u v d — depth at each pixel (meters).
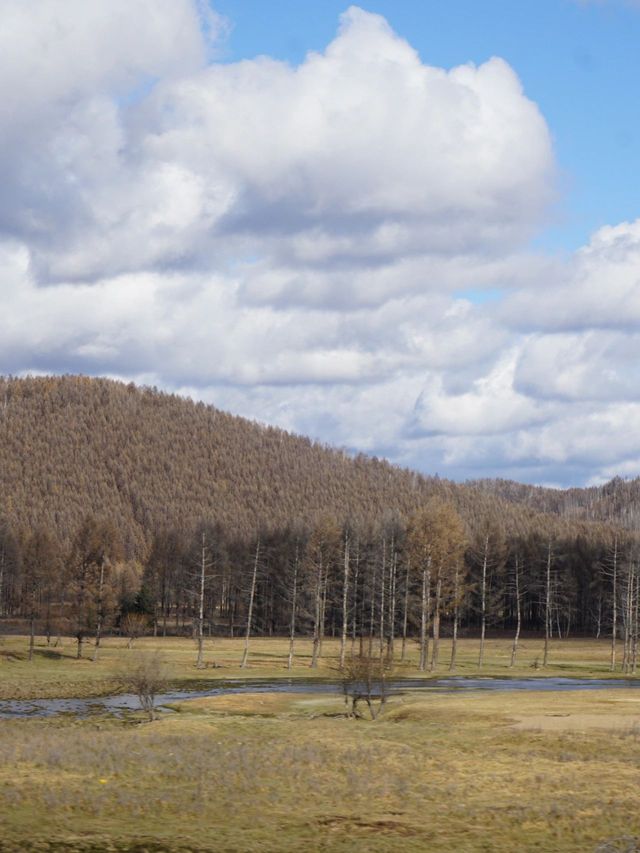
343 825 25.69
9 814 25.98
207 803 27.91
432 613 104.06
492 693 66.56
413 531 96.75
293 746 38.59
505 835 24.83
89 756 34.34
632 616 105.94
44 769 32.09
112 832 24.47
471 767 34.44
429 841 24.17
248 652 110.44
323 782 31.27
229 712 57.19
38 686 73.19
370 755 36.44
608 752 38.03
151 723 49.09
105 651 108.12
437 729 44.91
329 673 86.69
